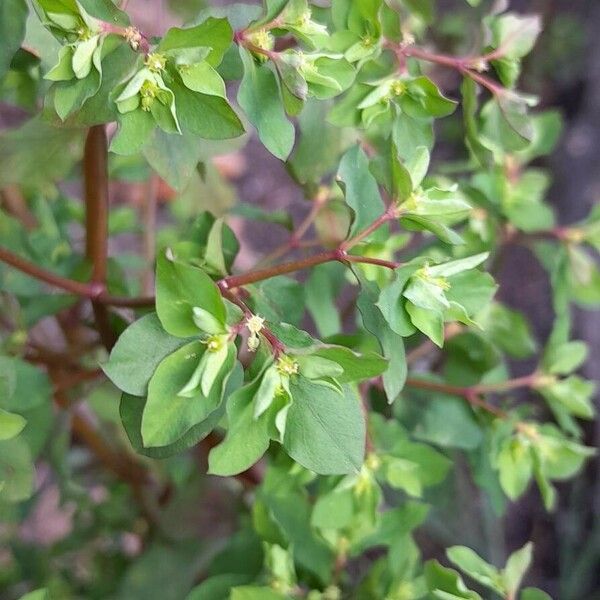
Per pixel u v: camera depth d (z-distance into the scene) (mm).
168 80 104
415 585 138
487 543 207
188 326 101
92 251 151
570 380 159
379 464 143
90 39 101
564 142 382
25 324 160
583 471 309
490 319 174
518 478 155
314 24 111
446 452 186
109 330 147
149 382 101
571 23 415
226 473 105
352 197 118
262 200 384
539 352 338
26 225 186
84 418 203
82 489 204
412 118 129
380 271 119
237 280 116
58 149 133
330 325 151
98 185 141
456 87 338
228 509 192
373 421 145
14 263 138
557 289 168
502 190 170
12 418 118
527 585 307
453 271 113
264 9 110
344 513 141
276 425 103
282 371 102
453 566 194
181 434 102
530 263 370
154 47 102
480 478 164
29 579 213
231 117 104
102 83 106
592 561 293
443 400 159
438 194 116
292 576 139
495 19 134
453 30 337
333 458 106
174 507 189
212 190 184
